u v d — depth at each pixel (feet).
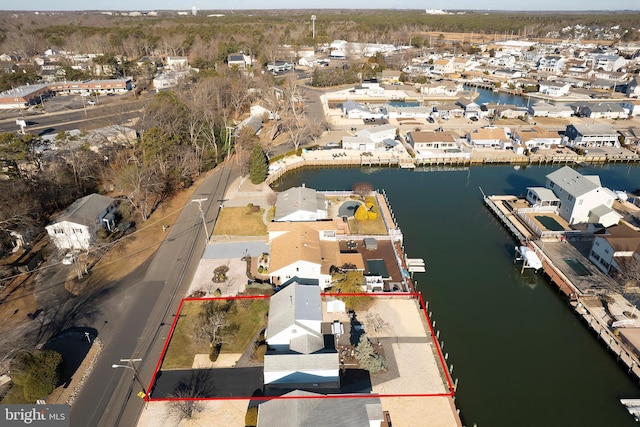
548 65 625.82
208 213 213.66
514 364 132.57
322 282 158.81
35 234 189.26
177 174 239.91
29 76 474.49
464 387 124.26
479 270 178.50
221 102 373.81
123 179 208.64
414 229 210.18
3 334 134.00
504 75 574.56
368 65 604.49
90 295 153.38
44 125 332.19
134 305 148.46
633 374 126.11
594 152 300.20
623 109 395.34
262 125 363.97
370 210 218.59
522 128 359.25
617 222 198.29
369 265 175.11
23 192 192.03
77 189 220.23
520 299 161.79
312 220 194.70
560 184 214.69
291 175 280.51
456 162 295.89
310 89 523.70
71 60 583.58
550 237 193.88
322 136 344.90
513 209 222.48
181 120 265.54
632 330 138.92
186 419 109.09
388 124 370.12
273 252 167.94
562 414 116.78
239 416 109.60
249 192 238.07
